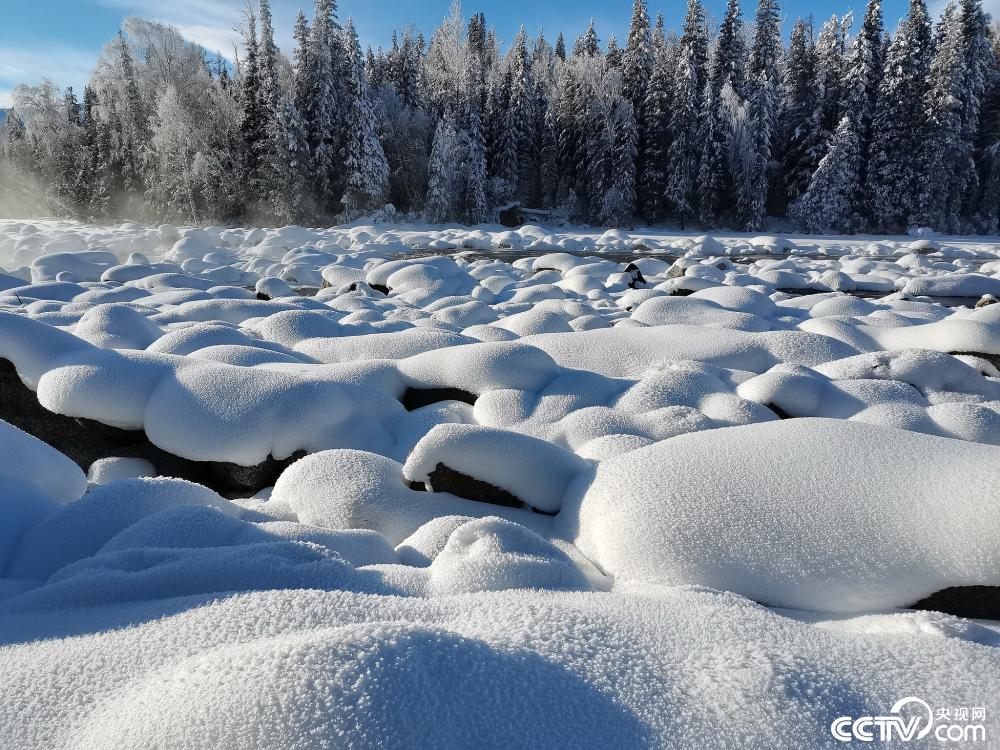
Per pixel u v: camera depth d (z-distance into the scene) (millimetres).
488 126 40594
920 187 32719
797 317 7891
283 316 6508
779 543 2205
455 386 4664
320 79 34188
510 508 2957
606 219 36344
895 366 4824
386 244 22906
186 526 1982
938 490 2268
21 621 1486
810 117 35625
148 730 1018
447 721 1057
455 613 1501
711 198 35500
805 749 1138
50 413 4168
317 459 2979
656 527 2303
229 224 34688
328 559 1797
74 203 38844
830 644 1442
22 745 1058
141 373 4109
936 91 31922
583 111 38781
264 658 1103
